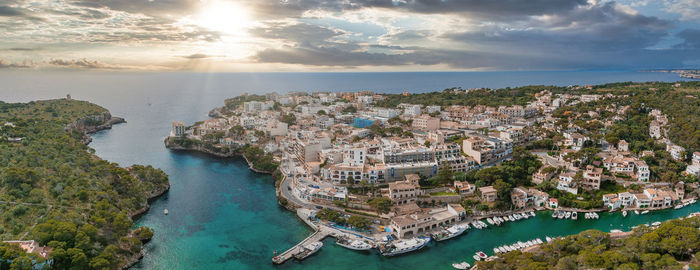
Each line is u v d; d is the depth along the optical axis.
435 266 165.50
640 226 173.12
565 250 159.12
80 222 169.88
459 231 191.50
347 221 197.00
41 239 150.38
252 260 172.00
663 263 135.38
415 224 190.00
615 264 138.62
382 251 172.88
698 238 146.75
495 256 167.50
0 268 131.50
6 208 171.12
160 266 166.62
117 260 161.50
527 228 198.38
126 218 188.25
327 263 168.88
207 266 167.00
